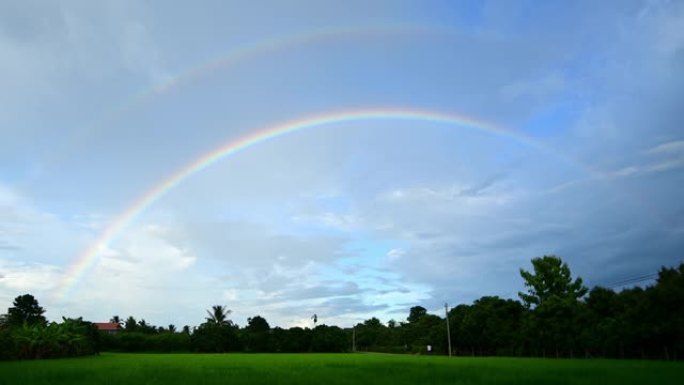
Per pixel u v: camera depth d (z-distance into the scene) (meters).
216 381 27.83
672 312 51.03
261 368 41.31
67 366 45.12
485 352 95.94
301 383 26.52
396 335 154.25
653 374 29.38
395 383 26.23
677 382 24.62
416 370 36.47
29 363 53.34
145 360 63.03
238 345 130.62
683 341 49.81
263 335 133.25
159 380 28.72
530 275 77.56
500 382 26.14
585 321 68.88
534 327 73.31
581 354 68.75
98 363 52.56
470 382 26.05
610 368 35.66
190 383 26.64
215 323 140.12
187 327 161.38
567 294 74.94
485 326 95.75
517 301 97.75
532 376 29.20
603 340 62.16
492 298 100.75
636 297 59.97
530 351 80.25
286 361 58.62
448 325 97.75
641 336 53.69
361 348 169.50
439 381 27.33
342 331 143.25
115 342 121.62
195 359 67.38
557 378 27.75
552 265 76.50
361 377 30.33
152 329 156.12
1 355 64.94
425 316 147.12
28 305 124.31
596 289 71.19
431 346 110.75
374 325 198.62
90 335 97.56
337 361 57.75
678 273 53.03
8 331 70.31
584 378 27.38
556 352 73.12
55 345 75.88
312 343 135.62
